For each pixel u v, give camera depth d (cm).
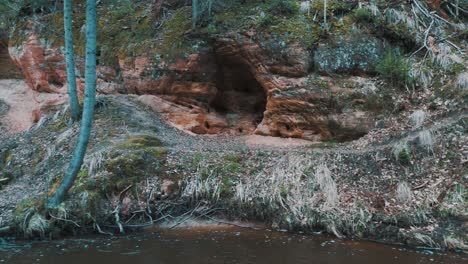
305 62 1037
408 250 672
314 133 1035
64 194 784
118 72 1288
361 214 739
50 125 1172
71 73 1123
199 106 1199
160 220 816
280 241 721
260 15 1119
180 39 1173
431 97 959
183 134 1131
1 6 1596
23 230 744
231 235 755
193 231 779
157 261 638
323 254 660
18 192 893
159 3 1286
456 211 702
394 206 745
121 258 651
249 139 1105
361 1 1123
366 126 974
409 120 934
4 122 1502
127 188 836
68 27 1102
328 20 1084
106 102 1177
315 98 1012
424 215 714
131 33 1293
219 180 859
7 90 1647
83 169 872
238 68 1189
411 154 829
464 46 1070
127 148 928
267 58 1077
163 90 1202
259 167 889
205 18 1170
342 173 834
